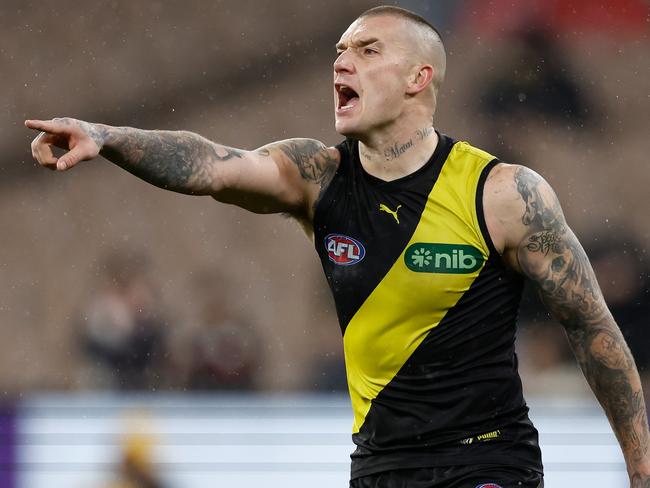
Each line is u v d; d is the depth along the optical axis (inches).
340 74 527.5
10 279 2143.2
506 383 526.3
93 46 2405.3
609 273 1706.4
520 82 2187.5
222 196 520.7
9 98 2338.8
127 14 2432.3
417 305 514.3
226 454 1063.0
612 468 1046.4
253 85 2377.0
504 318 525.7
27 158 2268.7
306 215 543.2
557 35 2224.4
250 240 2181.3
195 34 2420.0
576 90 2190.0
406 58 523.2
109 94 2375.7
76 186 2222.0
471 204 512.1
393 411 524.1
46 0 2425.0
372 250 518.3
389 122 521.7
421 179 520.4
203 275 2133.4
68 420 1065.5
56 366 2057.1
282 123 2347.4
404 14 532.7
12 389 2011.6
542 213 510.3
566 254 517.3
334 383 1824.6
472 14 2241.6
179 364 1573.6
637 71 2210.9
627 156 2166.6
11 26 2401.6
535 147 2159.2
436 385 518.9
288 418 1076.5
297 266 2140.7
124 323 1595.7
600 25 2235.5
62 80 2377.0
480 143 2155.5
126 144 482.6
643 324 1630.2
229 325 1604.3
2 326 2094.0
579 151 2166.6
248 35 2413.9
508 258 518.9
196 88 2386.8
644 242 2078.0
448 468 517.3
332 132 2338.8
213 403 1111.6
